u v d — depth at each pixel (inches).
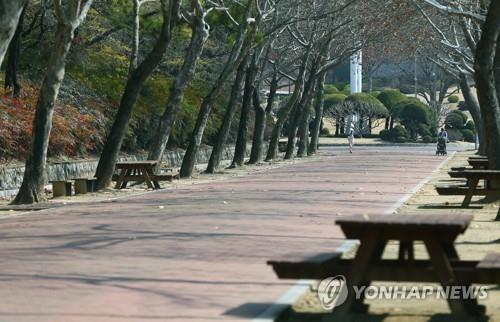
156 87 4252.0
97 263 1135.6
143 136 4133.9
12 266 1117.7
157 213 1807.3
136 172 2940.5
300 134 5502.0
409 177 3102.9
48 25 3590.1
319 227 1535.4
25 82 3449.8
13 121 3080.7
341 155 5497.1
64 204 2102.6
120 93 3978.8
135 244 1315.2
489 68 2020.2
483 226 1536.7
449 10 2374.5
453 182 2778.1
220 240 1358.3
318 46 4943.4
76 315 827.4
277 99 7564.0
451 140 7839.6
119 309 852.0
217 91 3363.7
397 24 4234.7
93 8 3654.0
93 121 3663.9
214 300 892.6
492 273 784.3
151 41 4158.5
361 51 5713.6
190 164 3314.5
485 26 1974.7
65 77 3695.9
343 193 2352.4
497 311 842.2
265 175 3410.4
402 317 818.2
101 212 1861.5
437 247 790.5
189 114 4512.8
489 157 2044.8
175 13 2625.5
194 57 3041.3
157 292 936.3
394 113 7662.4
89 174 3476.9
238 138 4185.5
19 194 2149.4
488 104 2032.5
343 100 7672.2
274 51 4906.5
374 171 3550.7
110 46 4025.6
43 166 2162.9
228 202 2082.9
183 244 1312.7
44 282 999.6
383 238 802.2
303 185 2719.0
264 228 1519.4
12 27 1707.7
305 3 4434.1
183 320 802.8
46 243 1339.8
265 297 906.7
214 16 3649.1
